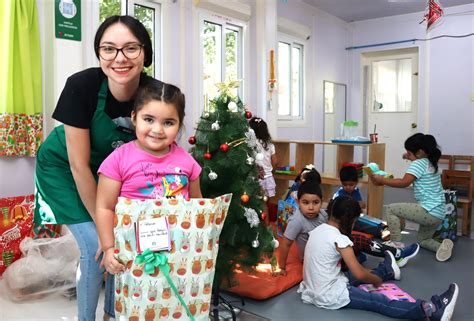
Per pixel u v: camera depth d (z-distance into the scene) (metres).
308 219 2.62
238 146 1.90
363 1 5.76
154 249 1.13
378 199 3.71
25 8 2.61
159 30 3.73
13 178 2.74
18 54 2.65
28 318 2.05
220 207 1.24
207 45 4.27
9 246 2.54
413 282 2.50
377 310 2.08
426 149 3.16
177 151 1.35
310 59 6.02
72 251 2.36
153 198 1.23
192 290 1.19
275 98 4.77
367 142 3.94
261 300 2.24
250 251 1.98
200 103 4.09
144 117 1.24
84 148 1.37
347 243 2.16
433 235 3.26
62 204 1.51
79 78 1.35
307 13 5.88
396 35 6.53
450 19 6.04
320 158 6.34
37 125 2.74
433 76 6.27
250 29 4.70
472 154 6.04
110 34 1.26
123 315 1.17
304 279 2.33
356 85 6.97
